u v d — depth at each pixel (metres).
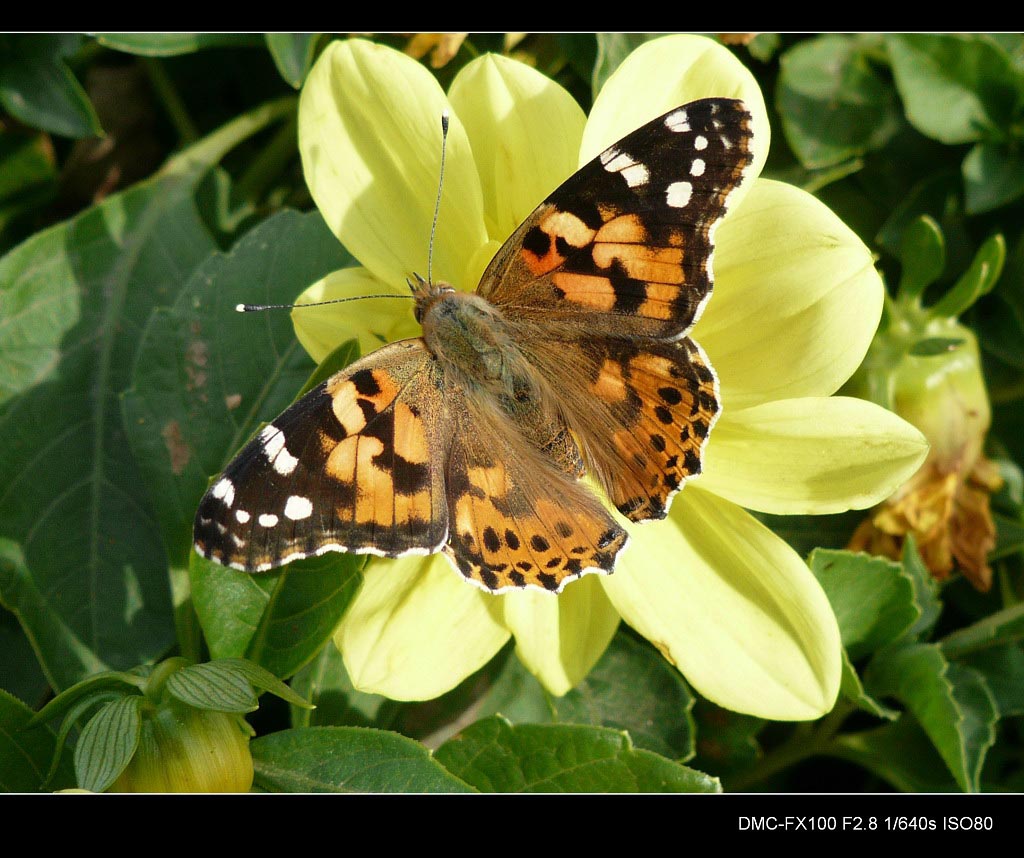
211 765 0.30
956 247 0.34
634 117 0.31
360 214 0.31
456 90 0.31
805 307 0.31
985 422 0.34
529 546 0.31
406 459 0.31
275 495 0.31
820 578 0.32
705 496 0.32
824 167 0.34
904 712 0.33
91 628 0.33
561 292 0.31
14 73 0.33
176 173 0.35
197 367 0.33
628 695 0.33
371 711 0.33
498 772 0.31
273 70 0.35
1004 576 0.34
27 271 0.34
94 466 0.34
